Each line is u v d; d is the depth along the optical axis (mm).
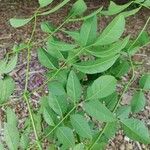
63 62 418
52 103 384
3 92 369
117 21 369
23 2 3219
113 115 361
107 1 3326
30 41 406
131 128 369
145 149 1809
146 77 412
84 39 385
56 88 391
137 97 407
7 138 338
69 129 369
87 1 3320
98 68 366
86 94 376
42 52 423
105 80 366
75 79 380
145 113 1934
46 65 423
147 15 2957
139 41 447
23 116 1886
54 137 395
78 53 386
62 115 381
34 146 349
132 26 2844
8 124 342
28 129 398
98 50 379
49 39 416
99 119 361
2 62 388
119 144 1802
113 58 364
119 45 367
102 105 363
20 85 2129
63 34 2596
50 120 382
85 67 370
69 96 378
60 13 2943
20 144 343
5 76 374
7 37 2691
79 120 369
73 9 417
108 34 371
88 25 389
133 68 427
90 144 371
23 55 2314
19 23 394
